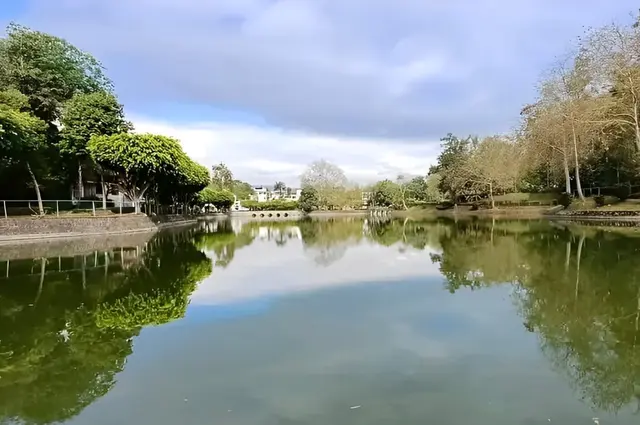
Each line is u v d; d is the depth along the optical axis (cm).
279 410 454
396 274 1288
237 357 611
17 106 2983
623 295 921
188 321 800
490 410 446
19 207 2981
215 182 11756
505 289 1030
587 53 3147
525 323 752
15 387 532
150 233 3288
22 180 3438
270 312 855
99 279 1262
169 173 3425
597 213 3127
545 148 3875
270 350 637
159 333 730
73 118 3403
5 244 2316
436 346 643
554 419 430
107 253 1945
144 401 484
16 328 773
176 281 1219
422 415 437
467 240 2288
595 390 489
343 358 599
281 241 2648
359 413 444
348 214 8200
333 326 753
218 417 444
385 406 457
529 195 5912
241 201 11225
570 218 3438
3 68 3253
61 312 884
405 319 791
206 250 2089
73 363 605
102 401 488
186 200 5900
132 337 712
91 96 3522
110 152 3119
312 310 866
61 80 3606
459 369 552
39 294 1058
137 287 1134
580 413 441
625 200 3500
